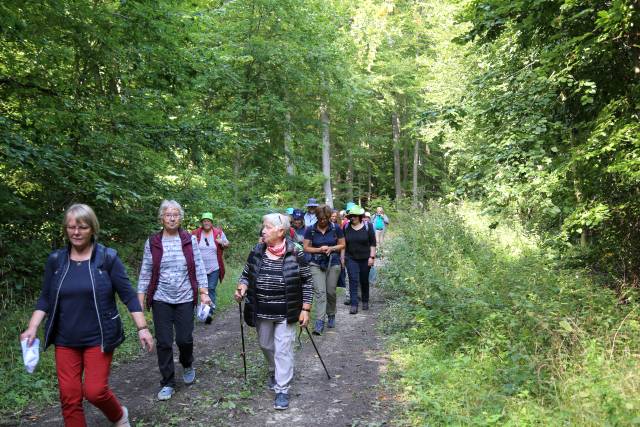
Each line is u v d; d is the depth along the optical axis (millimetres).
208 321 7879
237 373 5457
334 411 4395
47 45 7566
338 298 10234
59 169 7133
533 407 3770
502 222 12891
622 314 5355
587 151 6117
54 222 7949
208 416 4309
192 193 11523
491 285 6805
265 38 17906
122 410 3676
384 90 27062
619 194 6566
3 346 5523
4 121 6590
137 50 8711
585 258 7344
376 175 39156
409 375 5070
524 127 7516
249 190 17125
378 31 23438
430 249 10430
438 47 20172
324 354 6215
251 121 17844
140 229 9664
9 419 4254
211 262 8156
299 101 20672
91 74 8852
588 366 4133
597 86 6910
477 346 5379
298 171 21078
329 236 7379
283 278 4637
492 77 8461
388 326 7383
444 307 6605
